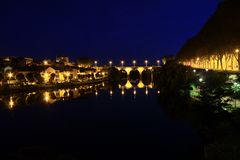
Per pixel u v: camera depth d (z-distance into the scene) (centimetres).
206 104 5497
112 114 9081
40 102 11675
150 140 5859
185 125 7056
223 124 4678
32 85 15475
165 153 5022
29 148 3678
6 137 6172
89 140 5903
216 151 3722
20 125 7438
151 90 17162
